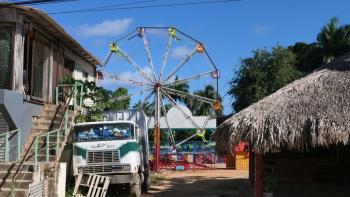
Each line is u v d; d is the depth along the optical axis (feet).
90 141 58.44
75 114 62.69
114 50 129.90
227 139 42.16
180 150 147.33
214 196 64.95
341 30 167.02
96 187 56.70
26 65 57.36
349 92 41.04
